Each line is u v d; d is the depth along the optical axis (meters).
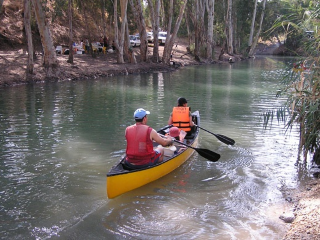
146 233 4.68
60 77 19.62
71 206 5.39
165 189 6.05
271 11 50.97
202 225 4.89
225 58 42.97
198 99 14.88
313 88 6.34
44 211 5.22
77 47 30.30
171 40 29.42
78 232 4.69
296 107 6.98
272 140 8.90
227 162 7.36
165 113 11.75
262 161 7.41
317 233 4.44
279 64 8.07
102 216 5.11
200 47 39.50
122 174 5.75
